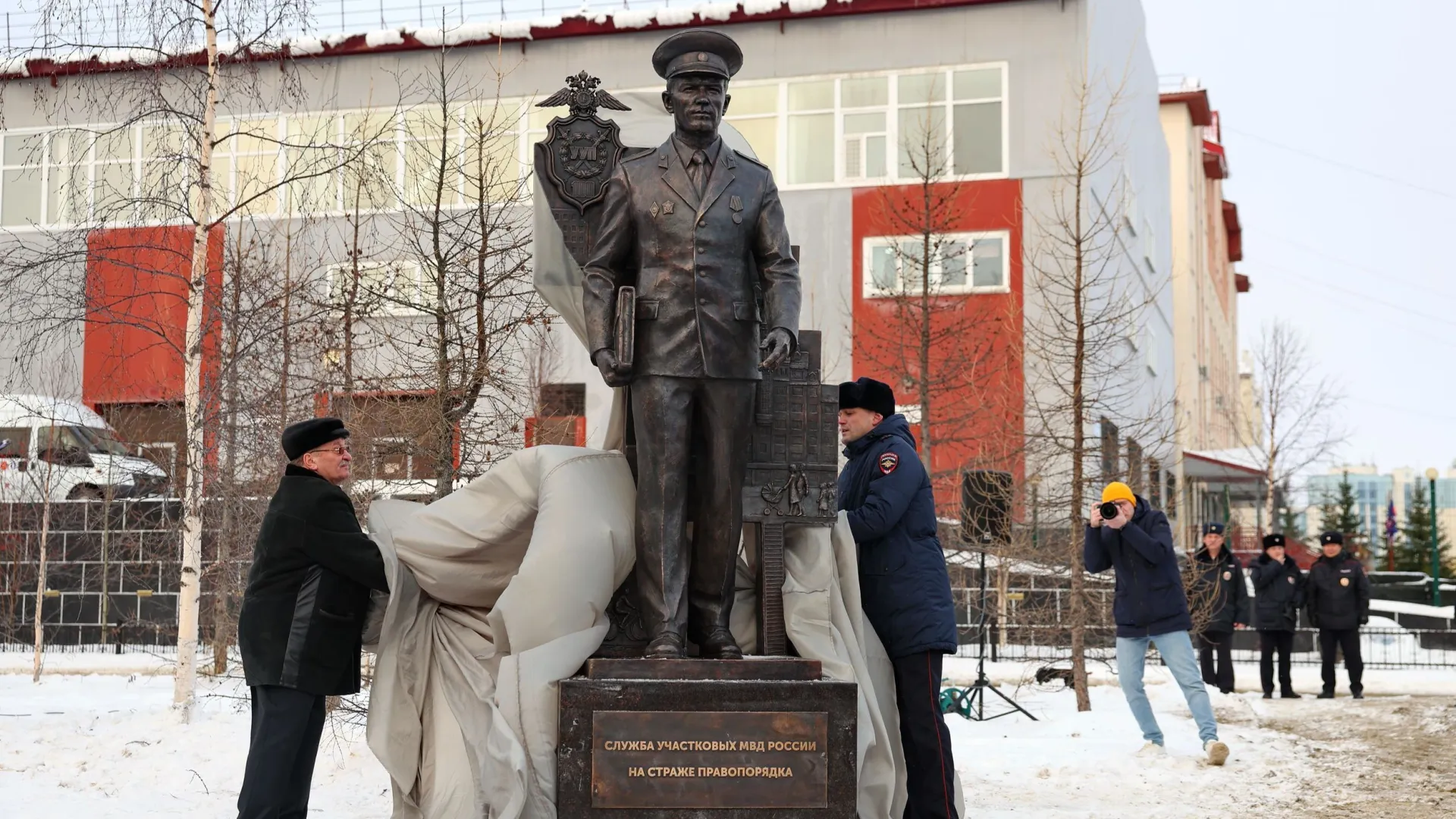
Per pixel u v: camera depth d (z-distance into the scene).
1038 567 16.03
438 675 6.07
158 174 11.96
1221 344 63.53
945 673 17.00
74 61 11.37
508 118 14.25
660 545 5.72
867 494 6.71
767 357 5.59
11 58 11.05
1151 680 16.92
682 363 5.71
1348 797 8.59
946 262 24.41
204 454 11.95
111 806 7.61
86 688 14.38
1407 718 13.16
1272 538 16.45
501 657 5.79
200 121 11.25
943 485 18.48
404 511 6.33
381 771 8.61
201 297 11.23
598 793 5.29
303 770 5.99
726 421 5.75
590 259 5.98
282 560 5.91
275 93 16.61
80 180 12.82
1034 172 26.14
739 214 5.82
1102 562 10.23
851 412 6.90
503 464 6.09
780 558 5.96
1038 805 8.21
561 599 5.62
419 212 12.05
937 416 20.95
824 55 27.56
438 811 5.80
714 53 5.87
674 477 5.73
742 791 5.33
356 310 11.81
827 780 5.36
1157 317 34.69
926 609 6.46
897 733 6.34
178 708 10.41
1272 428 35.94
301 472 6.15
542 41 27.42
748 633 6.18
